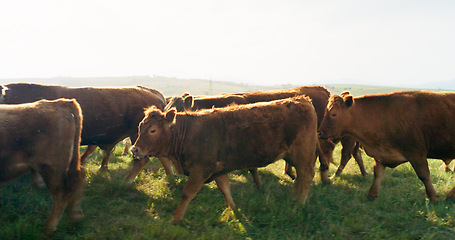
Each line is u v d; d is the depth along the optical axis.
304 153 5.56
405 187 6.51
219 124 5.26
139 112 7.60
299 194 5.66
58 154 4.46
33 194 5.64
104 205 5.52
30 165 4.35
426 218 4.84
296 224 4.80
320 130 6.30
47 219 4.49
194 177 5.15
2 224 4.58
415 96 5.81
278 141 5.41
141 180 7.05
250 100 7.94
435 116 5.57
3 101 6.73
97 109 7.09
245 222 4.90
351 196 6.07
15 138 4.17
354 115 6.08
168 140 5.20
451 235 4.32
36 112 4.38
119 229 4.39
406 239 4.24
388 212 5.26
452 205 5.36
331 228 4.49
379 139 5.94
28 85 6.97
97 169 7.84
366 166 8.78
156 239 4.18
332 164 9.05
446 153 5.72
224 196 5.64
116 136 7.58
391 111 5.83
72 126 4.62
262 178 7.51
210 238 4.25
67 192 4.52
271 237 4.35
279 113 5.40
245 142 5.25
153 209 5.43
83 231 4.42
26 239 4.08
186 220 4.86
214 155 5.18
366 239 4.29
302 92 8.31
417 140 5.66
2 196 5.49
